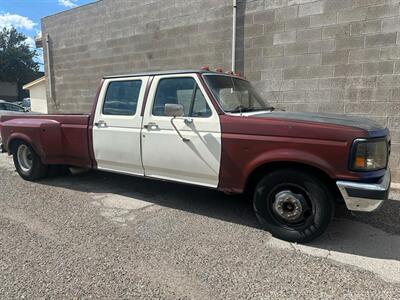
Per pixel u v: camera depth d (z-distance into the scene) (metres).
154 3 9.54
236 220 4.62
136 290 2.99
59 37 12.57
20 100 60.41
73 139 5.85
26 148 6.58
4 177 7.00
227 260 3.54
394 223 4.55
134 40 10.21
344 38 6.70
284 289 3.04
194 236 4.11
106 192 5.87
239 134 4.14
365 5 6.40
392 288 3.07
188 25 8.92
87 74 11.84
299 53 7.27
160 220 4.60
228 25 8.20
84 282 3.10
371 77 6.51
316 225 3.82
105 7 10.80
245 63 8.04
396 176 6.51
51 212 4.88
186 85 4.64
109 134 5.35
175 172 4.76
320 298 2.92
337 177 3.64
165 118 4.75
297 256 3.64
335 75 6.89
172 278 3.19
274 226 4.07
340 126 3.69
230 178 4.28
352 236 4.16
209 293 2.97
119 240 3.96
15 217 4.68
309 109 7.30
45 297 2.88
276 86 7.67
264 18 7.63
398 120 6.35
